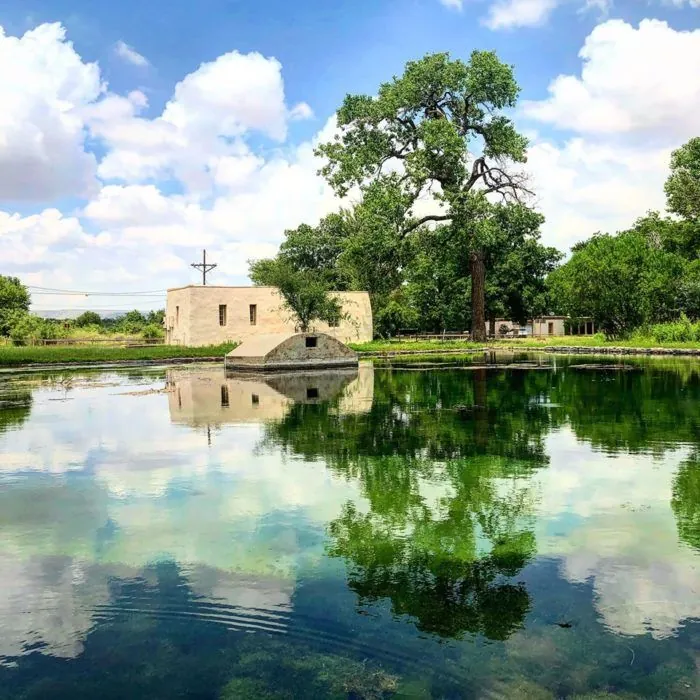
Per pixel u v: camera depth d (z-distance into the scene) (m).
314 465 7.59
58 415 12.40
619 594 3.96
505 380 18.06
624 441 8.73
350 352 26.36
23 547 4.95
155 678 3.17
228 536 5.12
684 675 3.11
